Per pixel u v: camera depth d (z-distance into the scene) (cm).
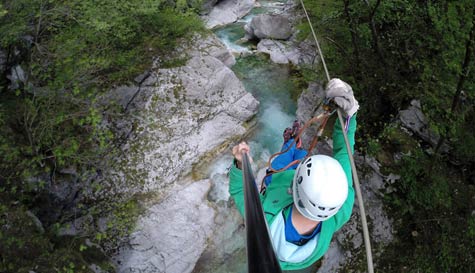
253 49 1513
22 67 936
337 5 1184
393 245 916
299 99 1234
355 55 1105
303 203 173
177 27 1182
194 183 1003
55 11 903
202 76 1141
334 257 922
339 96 239
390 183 961
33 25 957
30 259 743
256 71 1380
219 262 931
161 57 1125
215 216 971
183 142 1045
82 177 901
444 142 955
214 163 1072
